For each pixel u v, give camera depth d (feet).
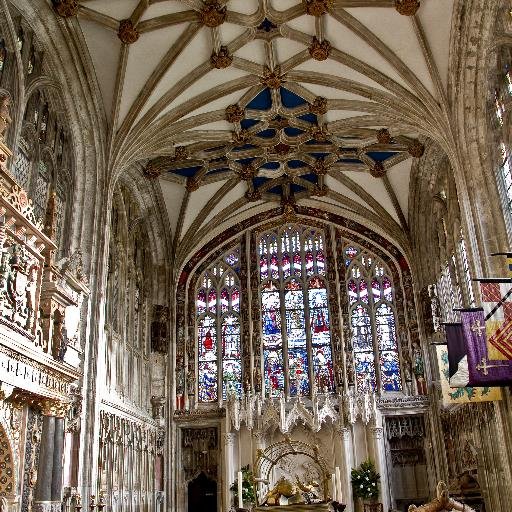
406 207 99.30
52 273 53.06
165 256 101.45
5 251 43.98
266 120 87.35
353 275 102.58
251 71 78.69
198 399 97.45
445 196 85.87
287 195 104.94
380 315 99.30
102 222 71.56
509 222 63.67
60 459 52.08
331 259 103.19
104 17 66.13
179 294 103.30
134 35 67.41
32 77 62.28
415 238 98.89
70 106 70.28
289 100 84.74
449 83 70.23
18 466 46.93
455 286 83.05
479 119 67.62
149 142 79.71
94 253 69.51
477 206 65.92
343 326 98.27
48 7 63.31
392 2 66.33
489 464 70.59
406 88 74.33
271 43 75.25
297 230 106.63
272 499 47.65
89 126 72.54
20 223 46.03
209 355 100.12
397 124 82.23
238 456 89.86
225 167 96.43
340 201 103.35
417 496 89.35
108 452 70.13
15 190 46.42
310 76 79.30
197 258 105.81
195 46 73.36
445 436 88.74
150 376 94.48
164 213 99.66
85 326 65.05
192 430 95.40
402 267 100.83
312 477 86.84
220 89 80.12
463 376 58.90
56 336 51.98
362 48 73.15
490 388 61.72
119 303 82.07
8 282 44.47
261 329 100.07
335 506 45.85
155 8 67.00
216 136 87.30
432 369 93.20
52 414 50.93
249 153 94.02
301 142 91.91
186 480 93.04
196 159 91.40
